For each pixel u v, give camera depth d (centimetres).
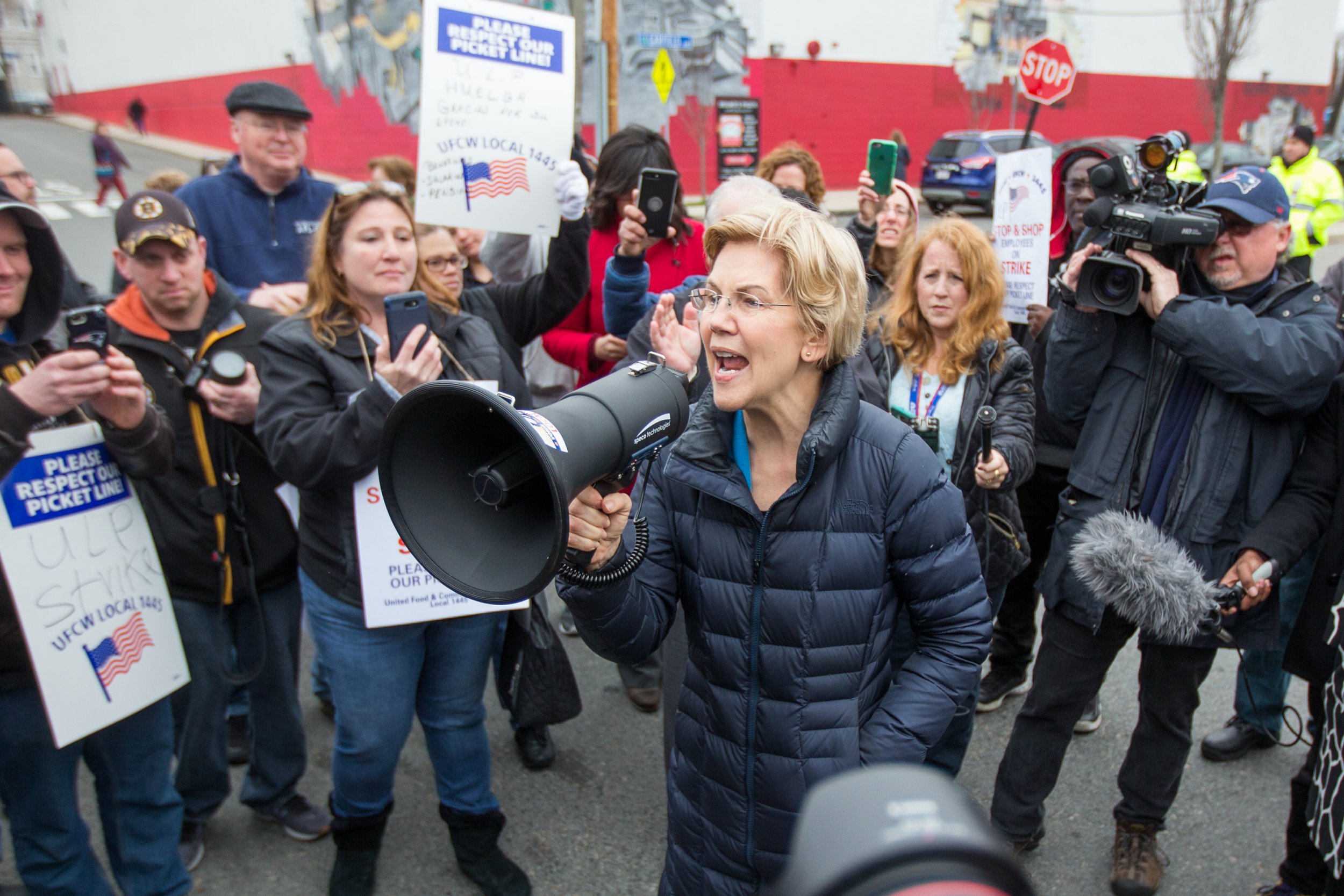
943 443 254
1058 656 229
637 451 119
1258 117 2523
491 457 117
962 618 155
